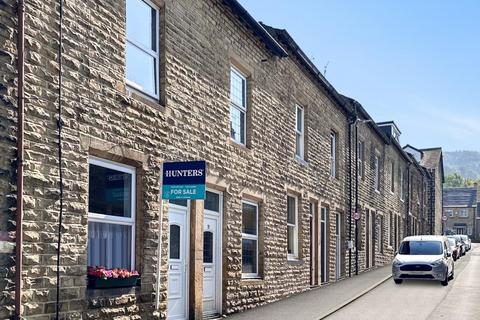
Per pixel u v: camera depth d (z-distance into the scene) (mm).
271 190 14484
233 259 12203
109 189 8430
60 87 7320
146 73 9539
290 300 14688
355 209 23000
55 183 7148
